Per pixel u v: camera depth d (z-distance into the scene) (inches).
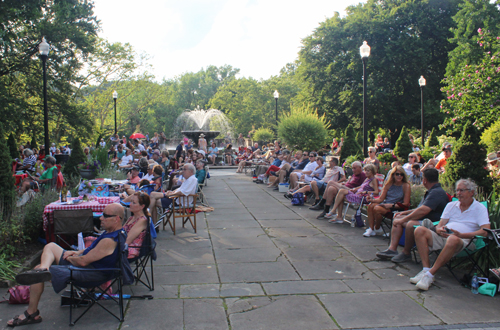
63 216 196.9
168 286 177.3
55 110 877.8
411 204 267.6
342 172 372.8
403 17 1166.3
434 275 187.5
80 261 145.2
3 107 712.4
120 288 144.6
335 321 142.0
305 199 414.9
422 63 1122.7
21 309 152.6
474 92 609.9
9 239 208.5
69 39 823.1
